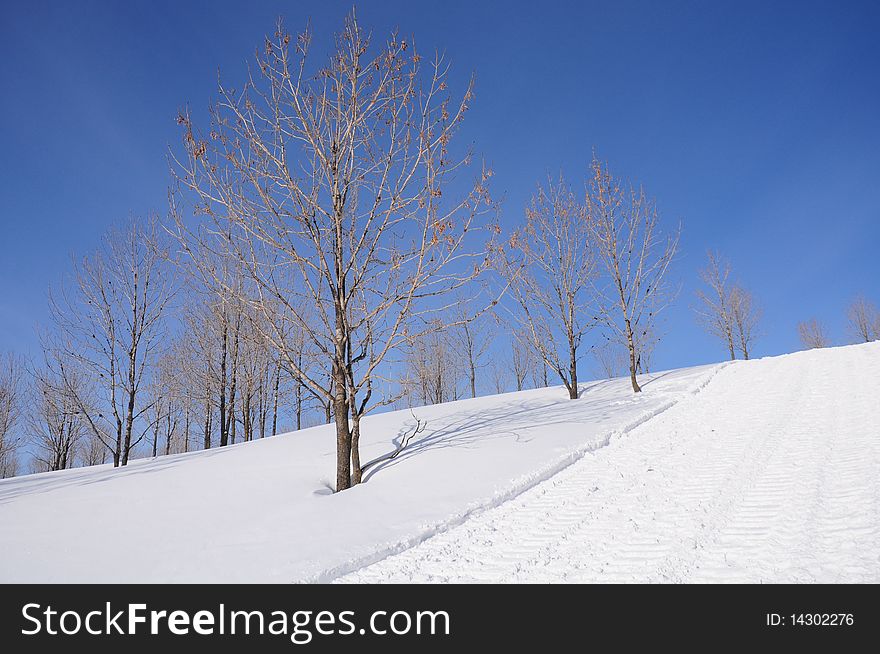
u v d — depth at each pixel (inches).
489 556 235.1
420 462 387.9
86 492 402.0
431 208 386.0
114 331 746.2
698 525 230.7
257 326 407.5
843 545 192.1
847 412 391.2
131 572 245.6
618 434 418.0
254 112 394.0
